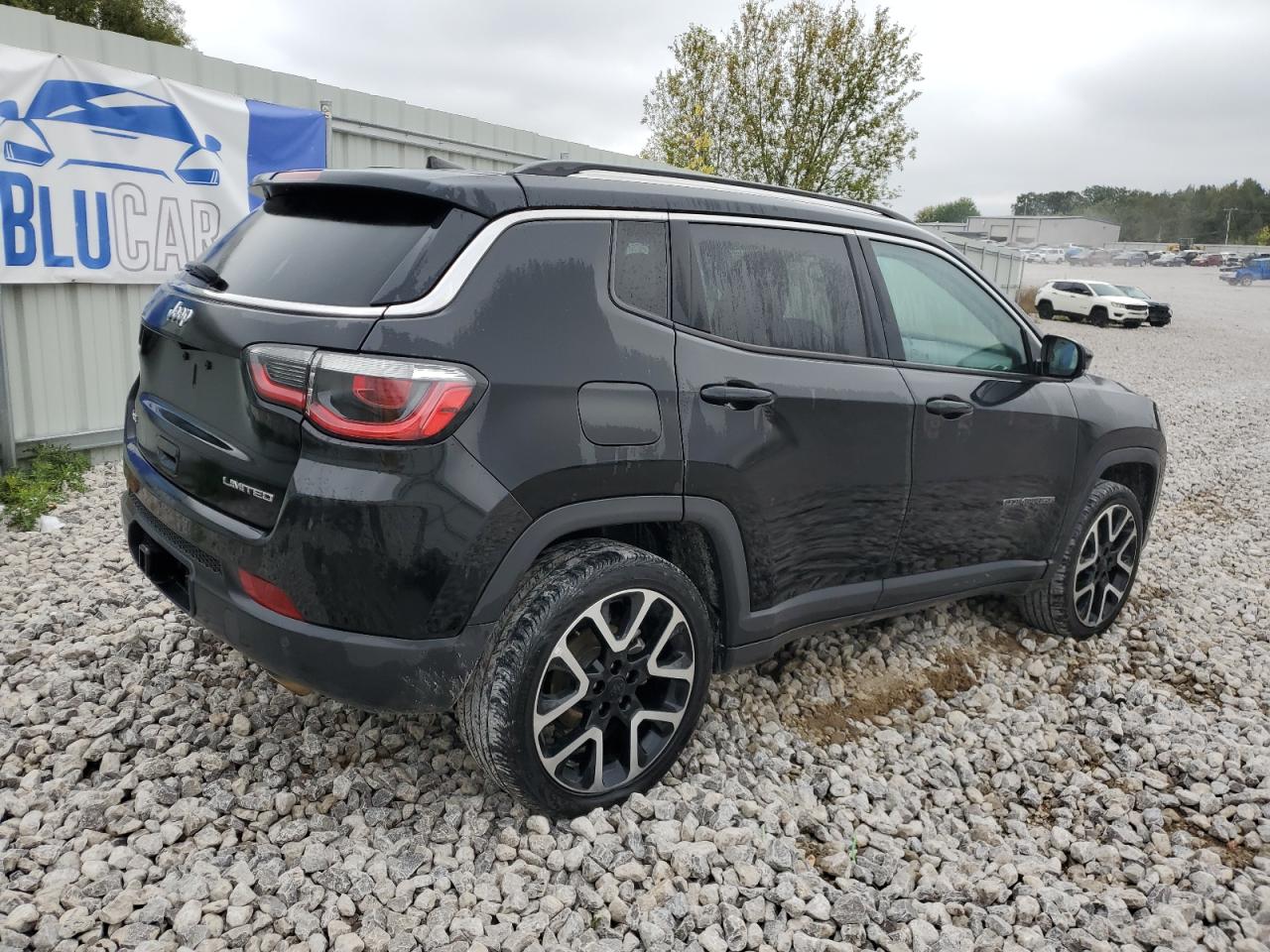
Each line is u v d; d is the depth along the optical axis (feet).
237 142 21.22
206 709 10.40
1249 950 8.18
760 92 73.05
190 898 7.61
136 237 19.69
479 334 7.77
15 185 17.49
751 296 9.85
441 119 26.40
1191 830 10.32
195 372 8.53
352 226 8.47
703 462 9.01
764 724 11.32
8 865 7.84
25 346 18.57
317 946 7.27
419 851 8.32
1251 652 15.17
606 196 8.91
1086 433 13.38
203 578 8.41
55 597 12.89
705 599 9.96
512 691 8.11
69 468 18.49
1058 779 11.10
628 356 8.61
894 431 10.76
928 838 9.73
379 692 7.76
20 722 9.92
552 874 8.27
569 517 8.27
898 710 12.42
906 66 70.85
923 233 12.07
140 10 88.58
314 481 7.45
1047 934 8.36
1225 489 27.76
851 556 10.86
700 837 8.83
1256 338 95.20
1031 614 14.43
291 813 8.87
